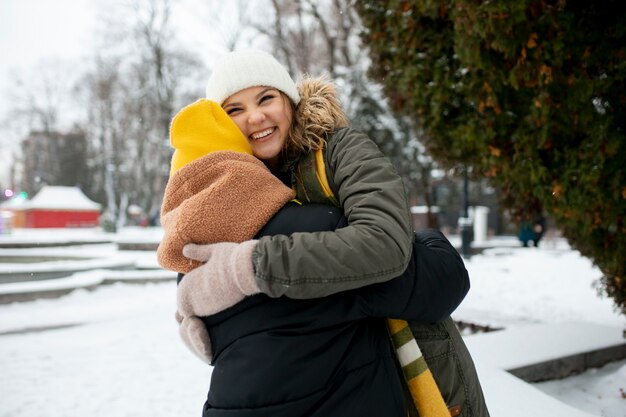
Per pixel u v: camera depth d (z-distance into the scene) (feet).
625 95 10.07
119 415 12.66
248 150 4.71
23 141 169.17
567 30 10.05
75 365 16.72
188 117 4.43
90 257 43.09
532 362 11.62
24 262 44.75
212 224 3.90
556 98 10.61
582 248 13.05
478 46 10.75
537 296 25.85
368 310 3.87
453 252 4.39
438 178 64.80
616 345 12.80
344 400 3.76
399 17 13.88
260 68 5.02
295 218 4.10
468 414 4.57
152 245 55.42
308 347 3.73
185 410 12.90
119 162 146.20
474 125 12.53
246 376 3.73
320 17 65.36
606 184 10.18
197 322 4.06
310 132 4.76
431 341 4.53
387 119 47.62
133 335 20.70
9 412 12.89
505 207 14.56
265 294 3.84
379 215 3.79
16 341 19.88
